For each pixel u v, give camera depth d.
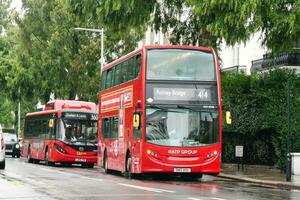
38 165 40.28
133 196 17.62
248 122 34.41
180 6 34.81
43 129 43.44
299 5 26.42
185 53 25.88
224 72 37.28
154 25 35.84
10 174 27.80
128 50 55.09
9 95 68.56
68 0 34.91
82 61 55.38
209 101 25.70
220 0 26.83
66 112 39.94
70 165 43.06
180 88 25.59
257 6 26.27
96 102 56.00
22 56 62.00
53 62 57.75
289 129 26.41
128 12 33.03
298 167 29.83
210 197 17.75
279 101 31.64
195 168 25.34
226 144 37.56
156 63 25.61
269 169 34.03
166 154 25.20
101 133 33.06
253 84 33.84
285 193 20.75
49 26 58.88
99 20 33.22
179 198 17.20
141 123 25.36
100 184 22.39
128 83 27.61
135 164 26.06
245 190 21.55
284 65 40.88
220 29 27.28
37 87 60.41
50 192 18.69
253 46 45.12
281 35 28.91
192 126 25.47
